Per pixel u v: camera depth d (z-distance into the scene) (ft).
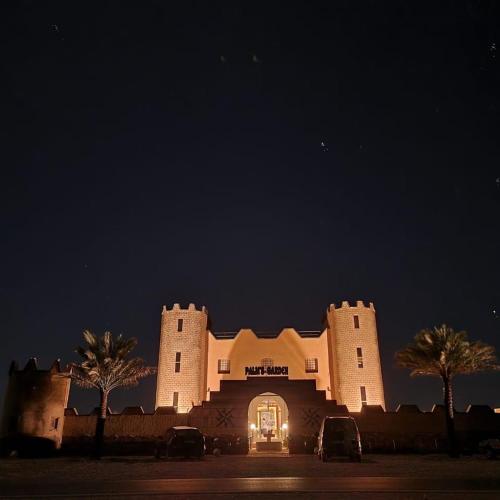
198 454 102.37
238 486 50.93
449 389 114.93
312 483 52.95
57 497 43.09
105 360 115.34
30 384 128.26
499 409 175.01
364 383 172.24
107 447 128.47
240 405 137.80
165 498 42.32
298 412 136.15
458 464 83.97
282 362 187.11
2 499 42.04
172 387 172.55
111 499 41.96
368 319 180.86
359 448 91.50
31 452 122.62
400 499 40.37
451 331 118.01
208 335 190.29
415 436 132.57
